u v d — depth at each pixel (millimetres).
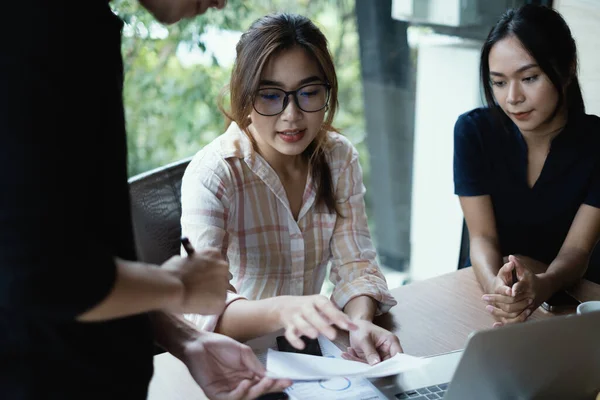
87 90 714
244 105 1453
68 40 679
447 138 3418
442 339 1354
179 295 843
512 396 948
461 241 2123
